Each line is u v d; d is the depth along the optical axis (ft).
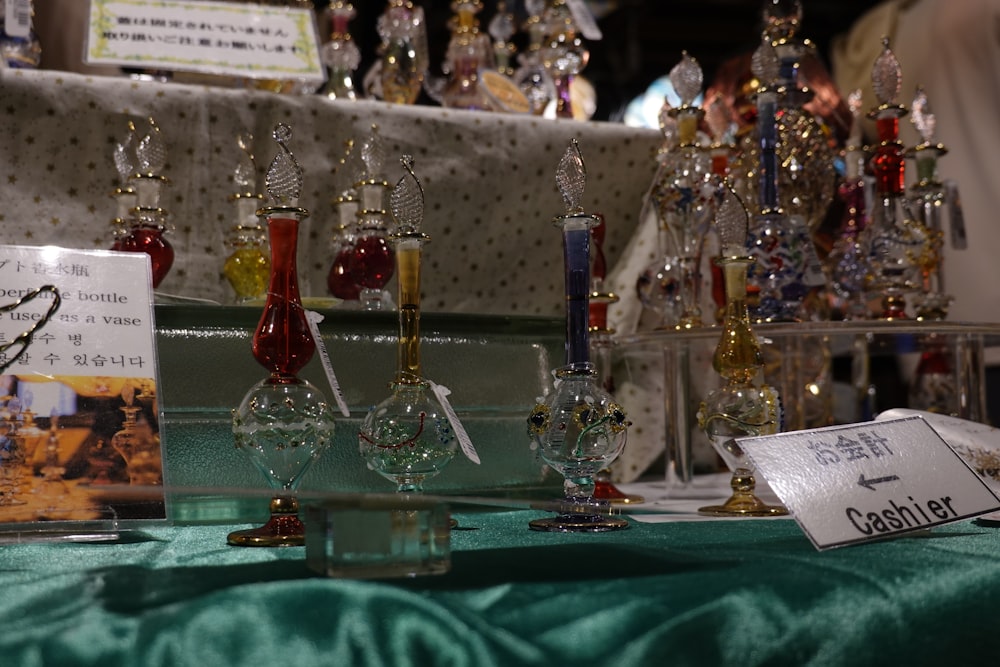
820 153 4.80
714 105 5.05
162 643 1.79
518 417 3.76
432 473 2.95
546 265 5.28
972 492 2.71
